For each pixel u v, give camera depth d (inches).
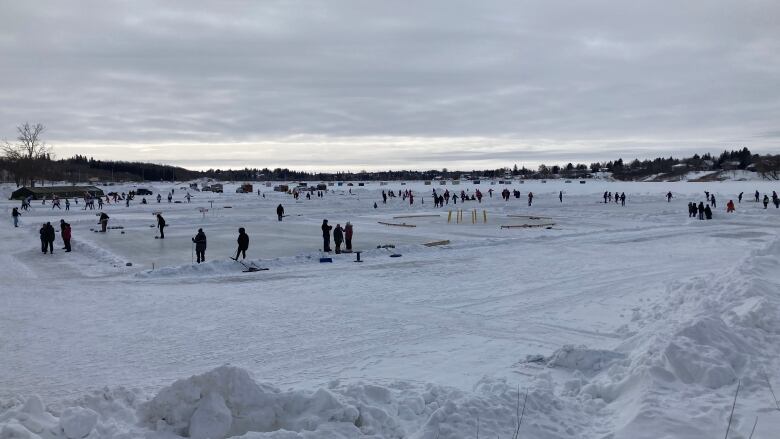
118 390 300.2
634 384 314.8
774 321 411.2
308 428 264.4
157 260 1026.7
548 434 261.3
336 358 469.4
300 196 3629.4
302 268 939.3
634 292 729.6
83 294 742.5
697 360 322.7
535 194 3690.9
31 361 462.0
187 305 673.0
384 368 440.1
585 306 655.1
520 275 864.3
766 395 297.1
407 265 967.0
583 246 1215.6
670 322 491.8
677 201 2844.5
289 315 620.7
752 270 632.4
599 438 260.7
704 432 255.3
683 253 1103.0
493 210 2375.7
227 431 265.6
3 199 3535.9
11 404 292.0
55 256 1091.3
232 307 661.3
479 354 474.0
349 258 1032.2
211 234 1446.9
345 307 657.6
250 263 941.8
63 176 6914.4
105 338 531.5
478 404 270.7
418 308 651.5
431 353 479.5
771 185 4788.4
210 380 277.9
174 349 496.4
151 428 267.6
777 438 248.7
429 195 3718.0
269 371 437.1
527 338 525.0
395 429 270.8
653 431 257.3
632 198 3075.8
